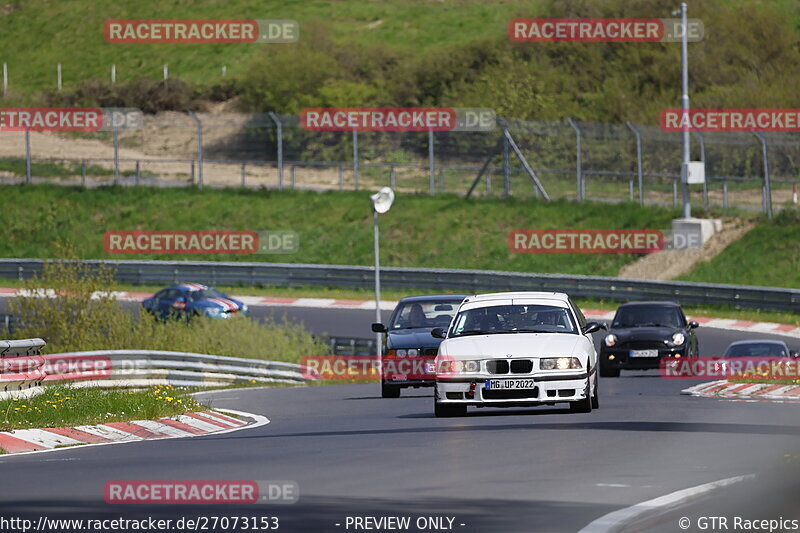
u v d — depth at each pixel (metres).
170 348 115.62
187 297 155.38
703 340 140.12
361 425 61.12
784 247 176.38
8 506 34.38
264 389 102.88
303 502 34.38
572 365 61.09
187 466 43.84
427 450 47.19
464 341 62.88
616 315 110.56
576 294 168.25
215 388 105.94
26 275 191.00
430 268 186.25
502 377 60.84
